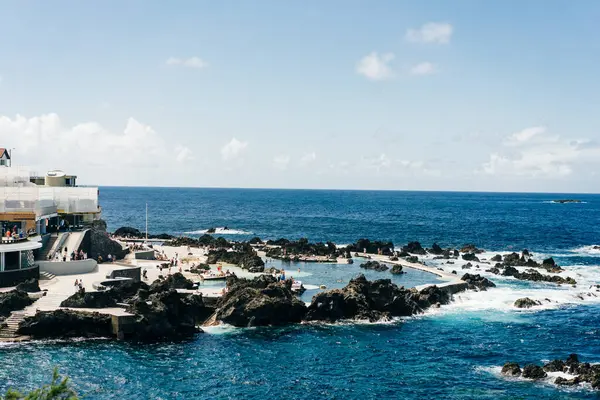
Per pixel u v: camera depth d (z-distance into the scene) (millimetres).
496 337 72438
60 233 97312
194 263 115375
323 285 98375
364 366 61156
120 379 55125
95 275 85500
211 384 55062
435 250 148750
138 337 67438
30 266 81188
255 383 55750
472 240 185250
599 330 75938
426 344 69125
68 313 66000
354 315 80125
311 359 62938
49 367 56969
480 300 93188
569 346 69125
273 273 107000
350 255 137625
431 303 88500
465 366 61719
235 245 140875
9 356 59344
